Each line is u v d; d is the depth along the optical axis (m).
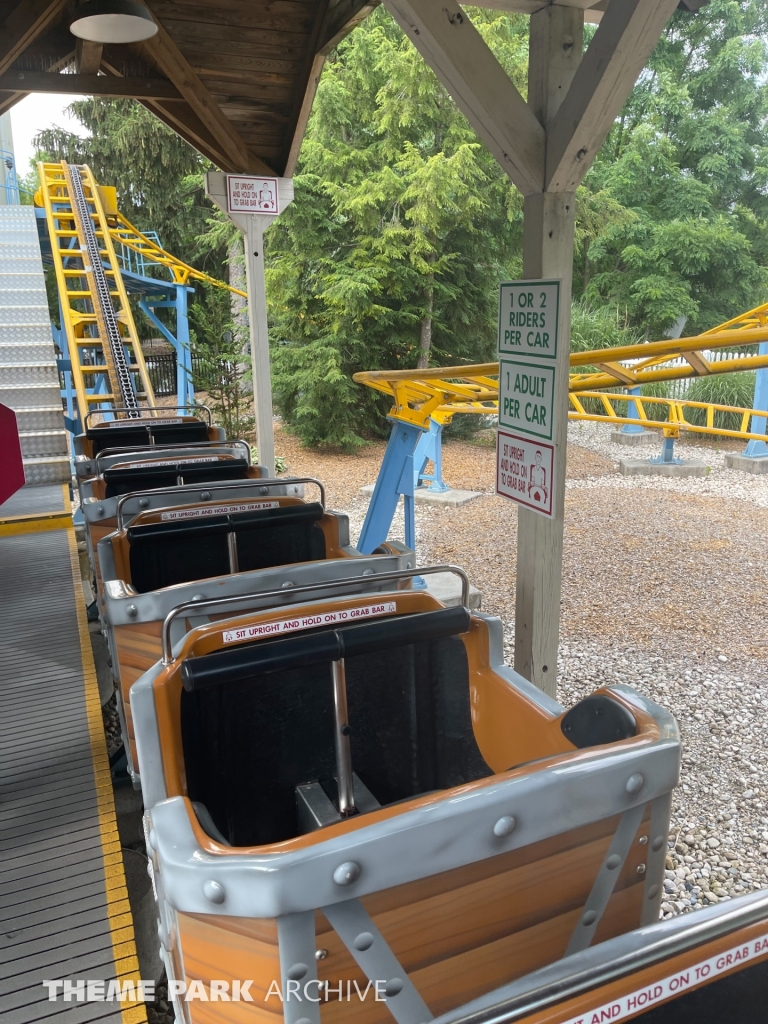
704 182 23.50
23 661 4.11
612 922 1.57
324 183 14.12
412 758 2.12
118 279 11.30
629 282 21.78
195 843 1.30
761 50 23.61
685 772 4.07
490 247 15.49
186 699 1.82
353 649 1.74
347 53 15.27
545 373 2.85
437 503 10.19
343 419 14.42
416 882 1.31
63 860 2.59
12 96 6.00
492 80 2.65
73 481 8.89
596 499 10.24
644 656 5.48
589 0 2.69
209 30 5.75
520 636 3.34
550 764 1.42
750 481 11.20
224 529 3.07
